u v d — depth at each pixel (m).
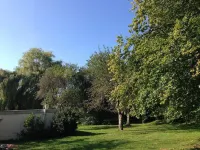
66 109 24.72
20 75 51.06
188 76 11.15
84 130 28.58
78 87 39.62
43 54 59.41
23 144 19.44
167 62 10.91
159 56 11.19
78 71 41.19
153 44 11.88
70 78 40.06
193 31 10.40
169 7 12.38
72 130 24.00
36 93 46.56
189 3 11.91
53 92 39.91
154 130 25.86
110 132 25.59
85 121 39.22
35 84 49.22
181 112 12.54
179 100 11.84
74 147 17.17
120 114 28.11
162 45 11.34
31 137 22.38
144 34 13.76
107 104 32.97
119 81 14.94
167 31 12.52
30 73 53.84
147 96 12.73
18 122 22.86
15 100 48.88
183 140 17.94
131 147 16.12
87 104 35.84
